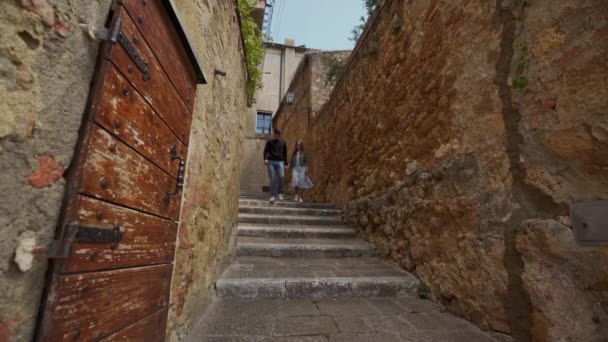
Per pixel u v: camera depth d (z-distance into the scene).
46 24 0.58
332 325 1.87
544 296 1.45
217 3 1.97
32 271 0.57
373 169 3.81
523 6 1.71
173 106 1.22
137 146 0.93
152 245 1.08
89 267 0.71
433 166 2.48
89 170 0.69
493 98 1.87
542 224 1.49
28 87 0.55
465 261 2.01
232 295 2.30
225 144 2.49
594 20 1.33
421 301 2.37
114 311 0.83
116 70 0.78
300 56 12.58
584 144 1.34
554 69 1.50
